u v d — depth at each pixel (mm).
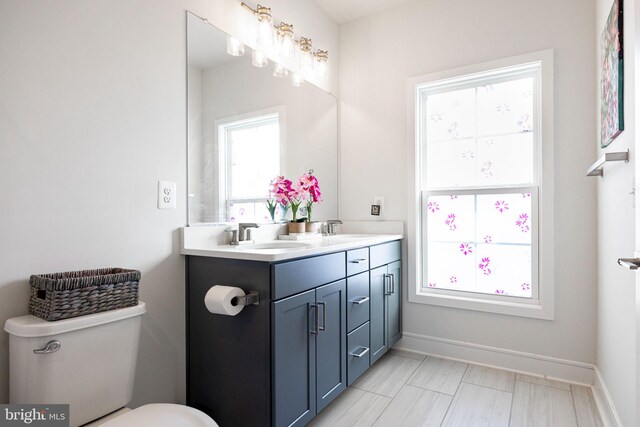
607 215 1708
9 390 1101
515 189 2295
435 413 1767
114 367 1189
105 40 1379
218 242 1812
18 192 1149
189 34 1703
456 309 2426
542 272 2146
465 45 2408
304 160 2475
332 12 2762
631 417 1315
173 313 1619
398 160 2650
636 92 989
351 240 2219
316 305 1608
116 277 1208
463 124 2482
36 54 1188
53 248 1230
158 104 1569
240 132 1973
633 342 1293
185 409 1095
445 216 2535
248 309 1445
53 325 1039
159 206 1567
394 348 2631
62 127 1255
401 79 2648
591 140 2023
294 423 1479
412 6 2619
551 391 1975
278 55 2262
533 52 2178
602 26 1811
